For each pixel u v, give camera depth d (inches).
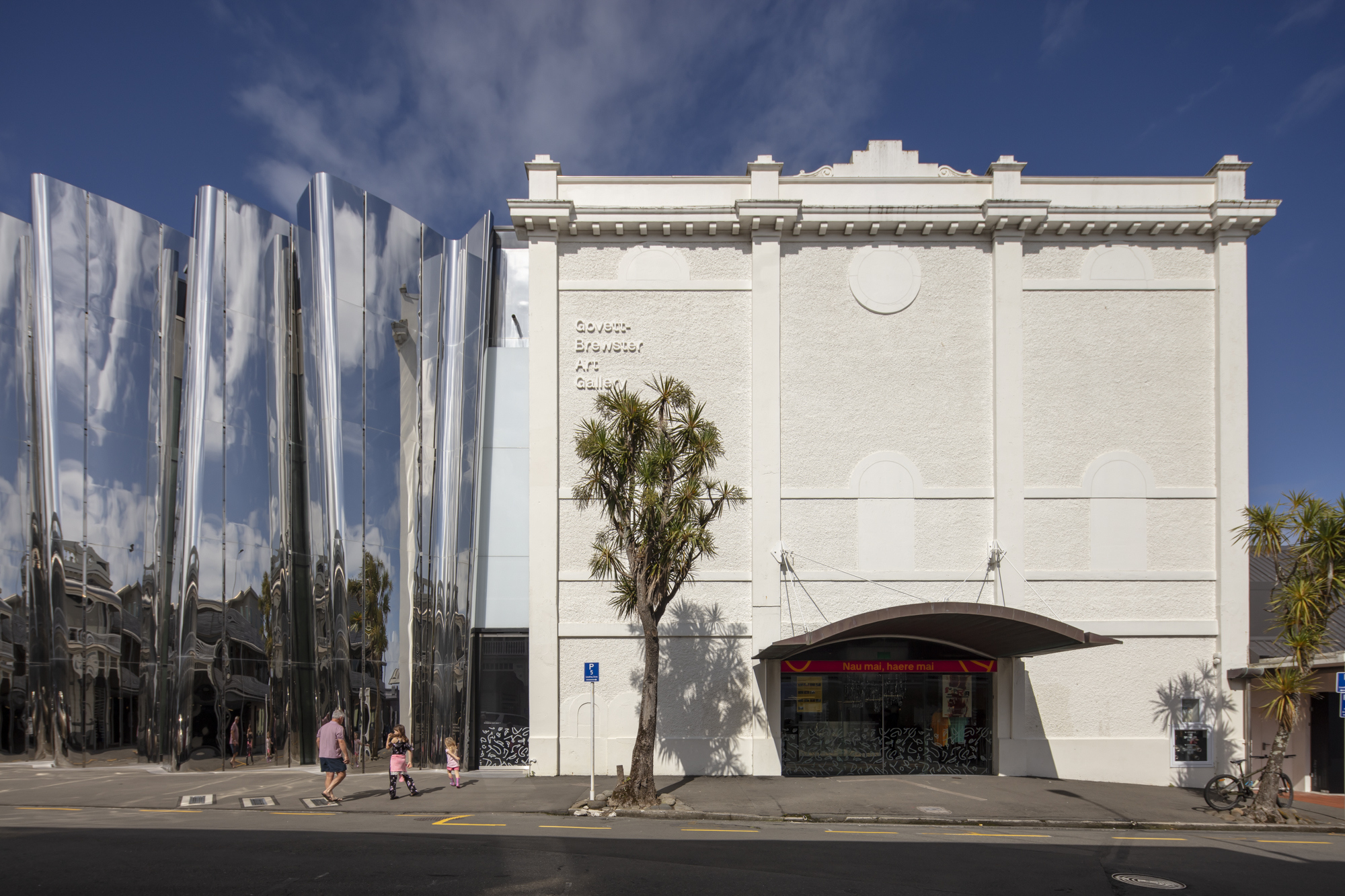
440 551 753.0
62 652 681.0
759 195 706.2
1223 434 687.1
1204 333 703.1
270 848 364.5
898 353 700.7
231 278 729.6
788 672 673.6
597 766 656.4
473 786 600.7
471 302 783.7
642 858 355.9
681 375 698.8
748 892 303.6
